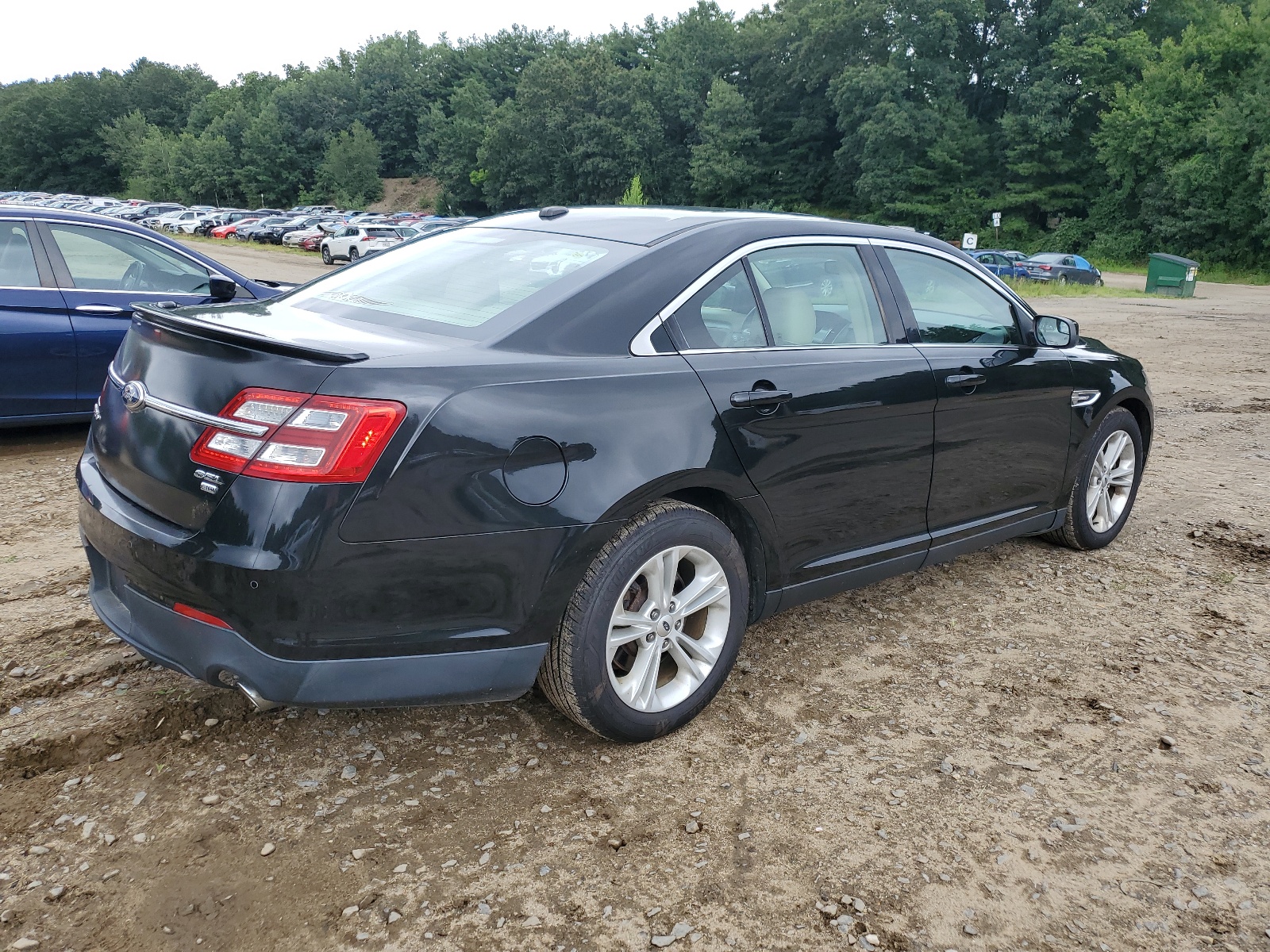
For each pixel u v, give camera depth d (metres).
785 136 80.00
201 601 2.26
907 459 3.41
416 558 2.28
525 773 2.67
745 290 3.04
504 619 2.43
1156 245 54.47
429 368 2.33
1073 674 3.40
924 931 2.12
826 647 3.57
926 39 65.31
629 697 2.71
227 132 117.38
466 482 2.31
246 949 1.99
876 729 2.97
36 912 2.05
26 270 5.75
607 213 3.38
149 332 2.58
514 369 2.46
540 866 2.28
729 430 2.79
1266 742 2.97
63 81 141.25
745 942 2.06
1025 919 2.16
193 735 2.77
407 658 2.35
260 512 2.19
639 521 2.63
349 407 2.20
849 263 3.40
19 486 5.26
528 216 3.51
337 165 105.94
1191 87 53.59
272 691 2.27
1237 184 50.75
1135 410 4.79
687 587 2.82
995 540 4.05
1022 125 62.88
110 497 2.55
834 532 3.23
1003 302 4.02
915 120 65.19
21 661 3.16
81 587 3.83
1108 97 60.09
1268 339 15.92
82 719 2.81
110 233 6.09
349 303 3.02
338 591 2.22
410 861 2.28
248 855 2.27
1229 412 8.91
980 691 3.25
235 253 38.62
